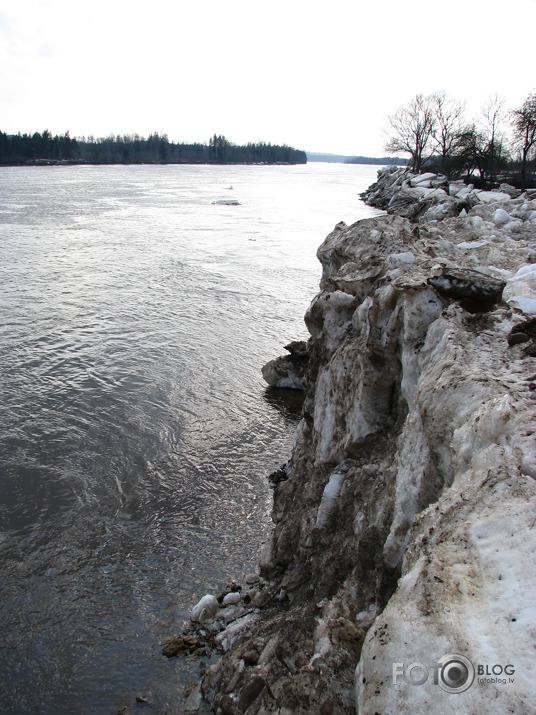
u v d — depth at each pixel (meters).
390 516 7.25
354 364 9.81
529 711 3.48
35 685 9.30
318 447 11.12
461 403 6.21
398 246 12.21
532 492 4.65
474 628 4.02
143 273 36.41
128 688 9.11
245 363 22.27
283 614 8.93
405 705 3.95
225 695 7.74
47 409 18.09
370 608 6.98
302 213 67.25
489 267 12.90
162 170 174.75
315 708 5.50
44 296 30.44
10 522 13.07
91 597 11.07
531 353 6.93
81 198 78.56
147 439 16.59
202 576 11.59
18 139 175.38
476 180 51.41
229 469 15.40
